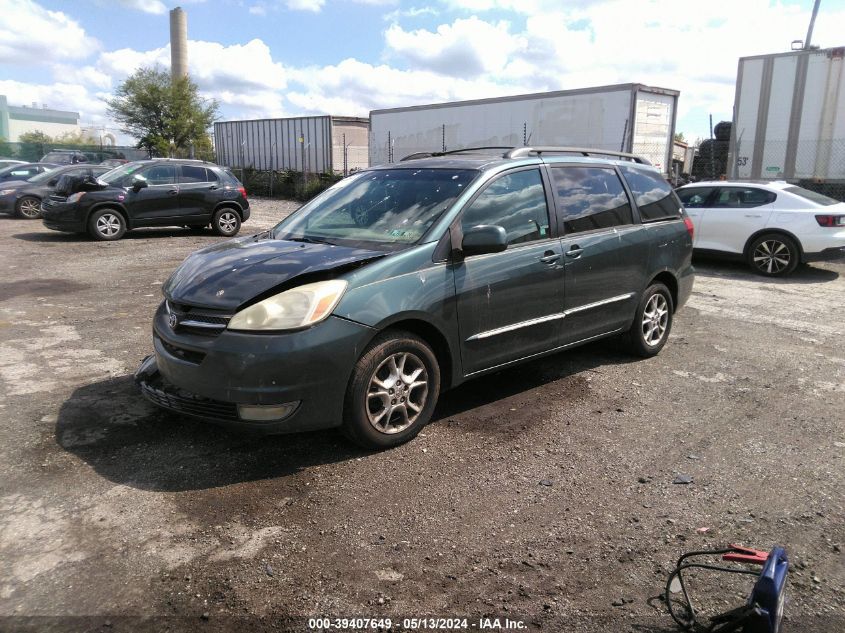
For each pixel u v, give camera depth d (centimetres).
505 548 299
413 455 390
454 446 404
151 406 452
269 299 351
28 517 314
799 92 1338
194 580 272
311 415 356
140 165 1389
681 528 319
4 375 514
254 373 341
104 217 1327
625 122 1741
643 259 555
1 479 349
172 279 409
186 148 4191
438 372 411
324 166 3103
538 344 474
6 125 10188
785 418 461
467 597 265
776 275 1054
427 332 408
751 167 1418
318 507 330
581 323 507
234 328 346
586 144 1842
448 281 404
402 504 335
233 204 1476
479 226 410
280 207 2580
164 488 344
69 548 291
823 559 296
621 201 549
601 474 372
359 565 284
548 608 260
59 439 399
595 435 425
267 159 3531
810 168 1351
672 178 1892
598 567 287
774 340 670
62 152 3034
